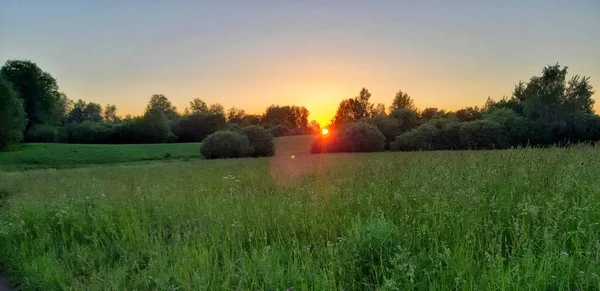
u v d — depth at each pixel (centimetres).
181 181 1123
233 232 493
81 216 686
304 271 365
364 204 544
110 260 491
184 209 686
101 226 629
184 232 529
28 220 731
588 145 993
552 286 278
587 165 562
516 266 283
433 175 613
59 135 8238
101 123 9369
